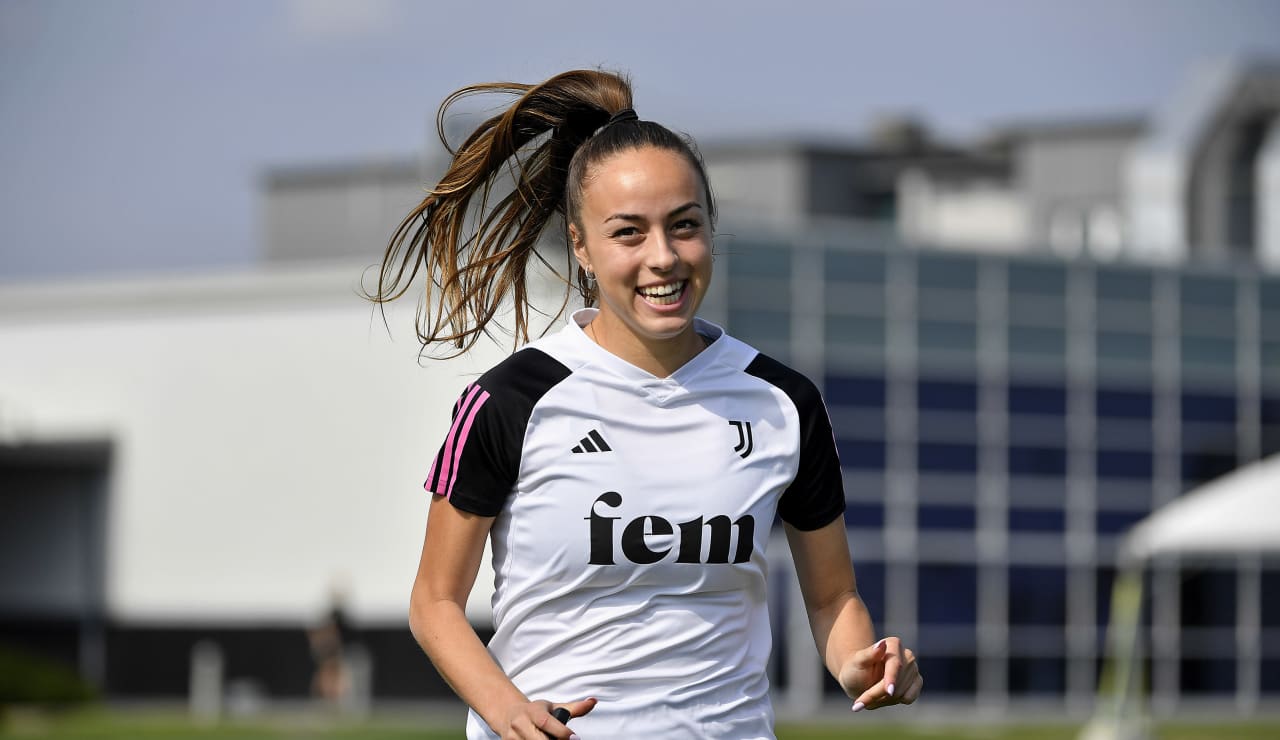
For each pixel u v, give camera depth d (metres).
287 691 99.38
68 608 105.81
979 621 97.81
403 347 97.44
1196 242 120.62
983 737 72.19
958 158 138.25
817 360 95.00
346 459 99.00
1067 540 100.12
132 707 94.69
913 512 96.75
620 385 12.73
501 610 13.02
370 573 97.94
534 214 13.97
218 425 102.62
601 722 12.68
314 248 143.75
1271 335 105.06
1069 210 137.38
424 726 74.81
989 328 98.81
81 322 106.38
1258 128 120.88
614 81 13.76
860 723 82.94
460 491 12.73
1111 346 101.50
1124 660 62.00
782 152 131.88
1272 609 103.44
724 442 12.84
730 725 12.90
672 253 12.38
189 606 102.62
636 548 12.61
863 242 96.12
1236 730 79.00
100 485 105.69
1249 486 58.12
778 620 90.88
